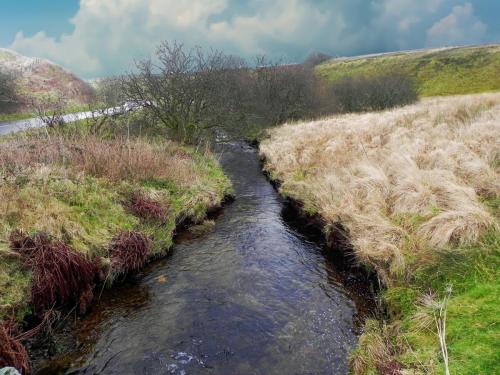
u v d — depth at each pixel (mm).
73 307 6543
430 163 9812
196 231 10617
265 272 8102
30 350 5523
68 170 9641
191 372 5277
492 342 4438
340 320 6395
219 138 21578
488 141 10109
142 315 6586
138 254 8195
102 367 5348
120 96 18109
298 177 13820
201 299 7070
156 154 12969
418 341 5055
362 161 11602
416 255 6707
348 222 8633
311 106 35719
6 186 7746
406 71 76000
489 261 5910
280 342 5875
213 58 19375
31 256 6316
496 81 64438
